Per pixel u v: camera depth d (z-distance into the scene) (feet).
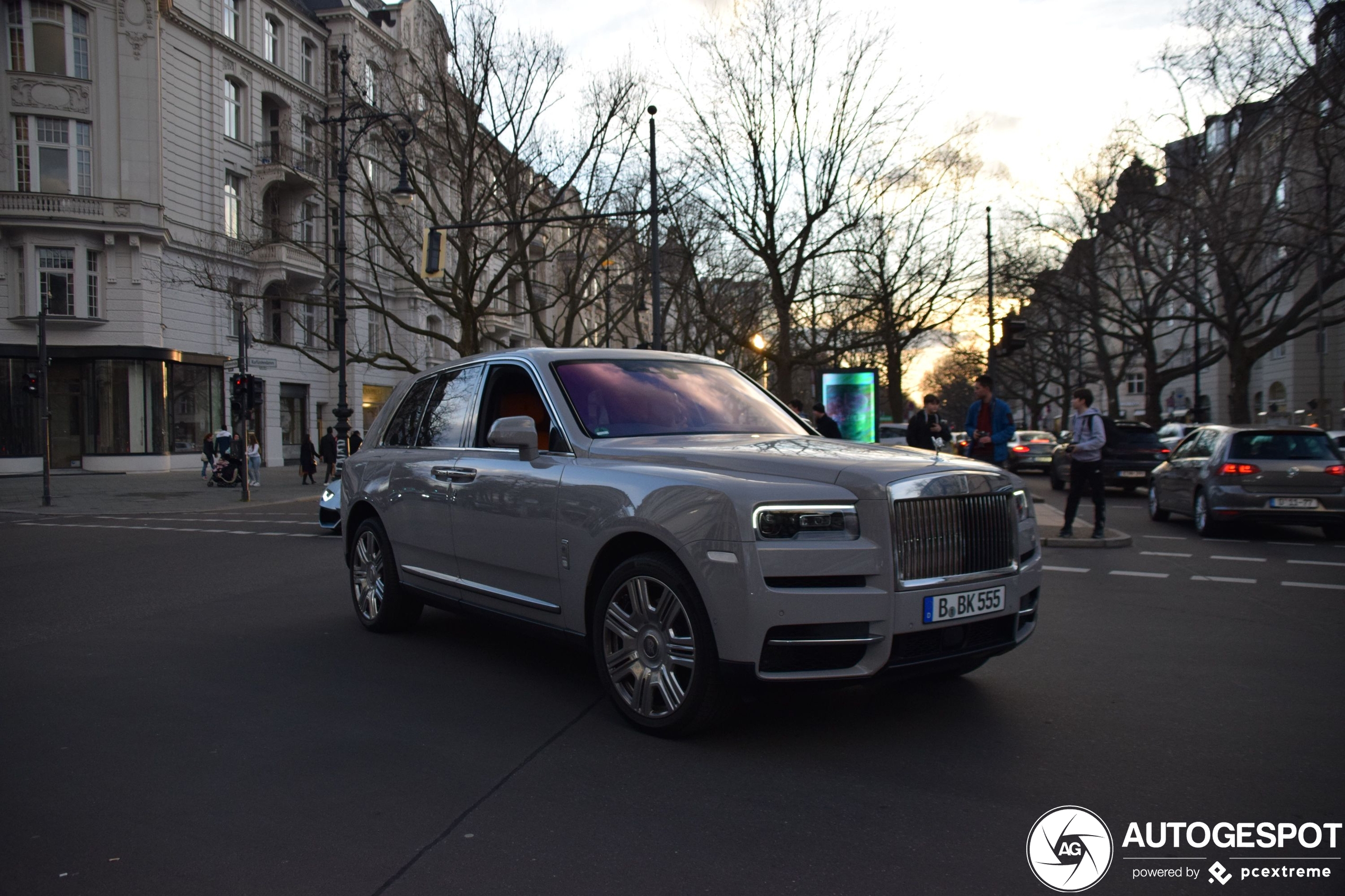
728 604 11.64
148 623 21.68
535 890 8.64
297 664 17.42
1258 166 78.18
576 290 115.75
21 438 99.50
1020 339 49.65
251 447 85.15
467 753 12.41
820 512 11.67
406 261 92.07
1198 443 43.70
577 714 14.08
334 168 93.86
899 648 11.81
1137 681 16.08
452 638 19.67
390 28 137.59
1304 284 131.64
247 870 9.08
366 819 10.27
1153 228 100.12
